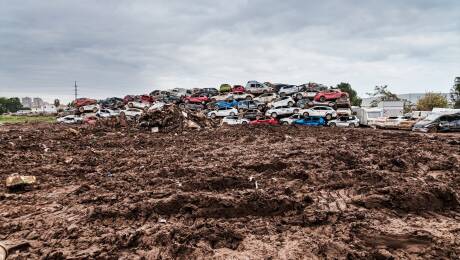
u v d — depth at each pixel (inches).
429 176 426.0
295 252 234.4
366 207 316.8
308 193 363.3
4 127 1438.2
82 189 383.6
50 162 571.2
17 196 366.0
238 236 255.6
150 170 491.8
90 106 2065.7
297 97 1766.7
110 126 1350.9
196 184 376.2
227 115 1605.6
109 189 384.5
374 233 257.9
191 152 672.4
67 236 259.8
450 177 433.7
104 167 525.3
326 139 856.9
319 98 1614.2
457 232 263.0
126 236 251.8
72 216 303.0
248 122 1475.1
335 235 259.6
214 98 1962.4
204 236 253.3
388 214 300.5
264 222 285.1
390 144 741.9
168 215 298.8
